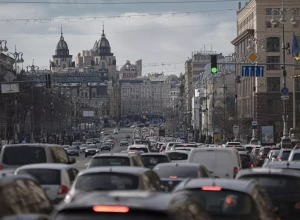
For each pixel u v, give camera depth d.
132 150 94.06
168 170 41.59
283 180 33.88
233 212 24.53
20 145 56.66
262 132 176.62
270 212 26.36
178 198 18.61
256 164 87.75
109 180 31.64
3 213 23.11
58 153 59.41
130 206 16.36
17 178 25.81
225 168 56.94
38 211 25.66
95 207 16.38
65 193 38.91
